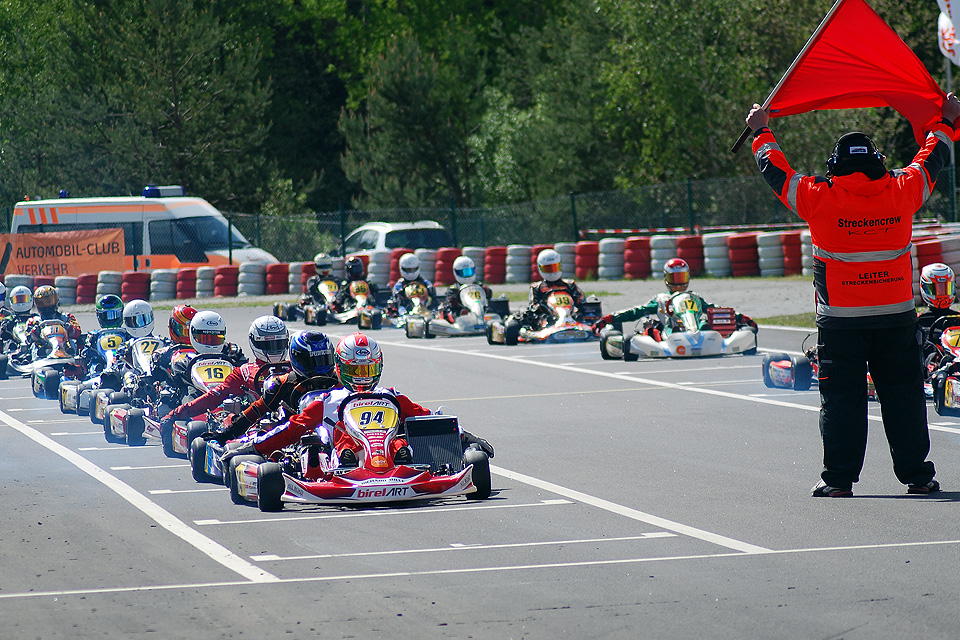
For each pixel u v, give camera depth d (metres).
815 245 31.11
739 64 149.88
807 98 33.28
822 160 138.62
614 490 33.38
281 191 178.38
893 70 32.72
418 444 33.12
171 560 26.38
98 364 52.50
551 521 29.70
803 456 37.56
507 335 74.69
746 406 48.03
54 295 63.62
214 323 41.16
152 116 166.75
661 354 62.59
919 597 22.23
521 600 22.67
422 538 28.08
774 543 26.77
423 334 82.38
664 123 162.75
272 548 27.33
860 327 30.78
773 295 95.06
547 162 174.12
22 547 27.94
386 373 63.44
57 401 56.88
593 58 176.62
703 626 20.89
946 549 25.66
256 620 21.66
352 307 94.81
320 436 33.06
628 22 158.38
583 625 21.09
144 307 49.78
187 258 129.00
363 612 22.03
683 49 153.12
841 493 31.53
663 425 44.34
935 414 44.16
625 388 54.62
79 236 123.50
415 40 180.00
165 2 168.75
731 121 150.88
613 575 24.39
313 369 33.97
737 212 150.50
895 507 29.95
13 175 172.88
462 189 185.62
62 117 166.62
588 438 42.19
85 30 176.88
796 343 68.25
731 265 115.44
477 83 188.12
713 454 38.38
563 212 166.50
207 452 35.56
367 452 31.78
